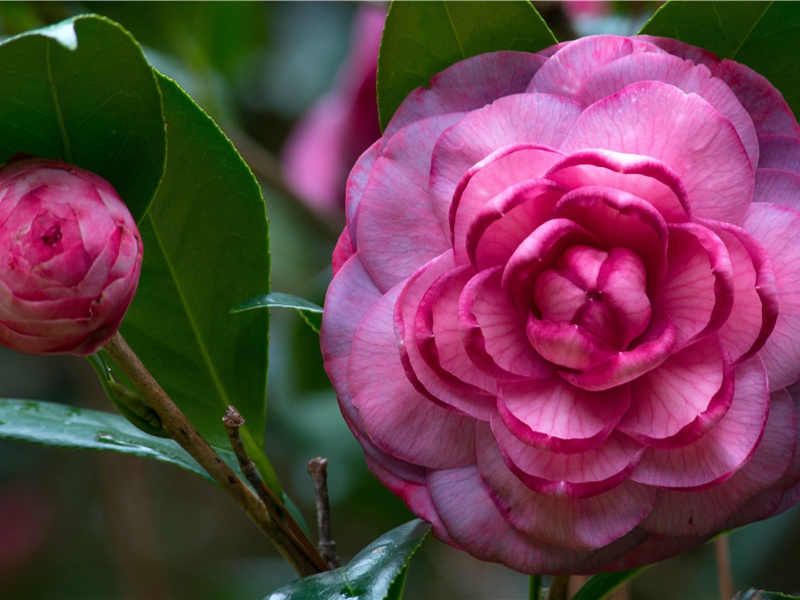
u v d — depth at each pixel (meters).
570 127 0.52
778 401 0.51
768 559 0.80
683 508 0.51
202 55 0.76
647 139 0.51
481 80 0.53
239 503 0.54
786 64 0.55
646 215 0.50
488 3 0.54
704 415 0.50
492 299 0.51
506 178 0.51
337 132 0.77
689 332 0.51
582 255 0.51
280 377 0.81
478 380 0.51
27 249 0.49
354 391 0.52
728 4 0.54
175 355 0.56
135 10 0.72
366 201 0.52
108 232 0.50
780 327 0.51
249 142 0.79
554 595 0.56
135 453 0.56
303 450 0.79
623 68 0.52
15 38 0.49
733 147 0.51
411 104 0.53
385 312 0.52
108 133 0.51
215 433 0.57
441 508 0.52
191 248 0.55
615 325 0.51
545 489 0.51
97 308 0.50
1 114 0.51
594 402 0.51
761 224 0.51
